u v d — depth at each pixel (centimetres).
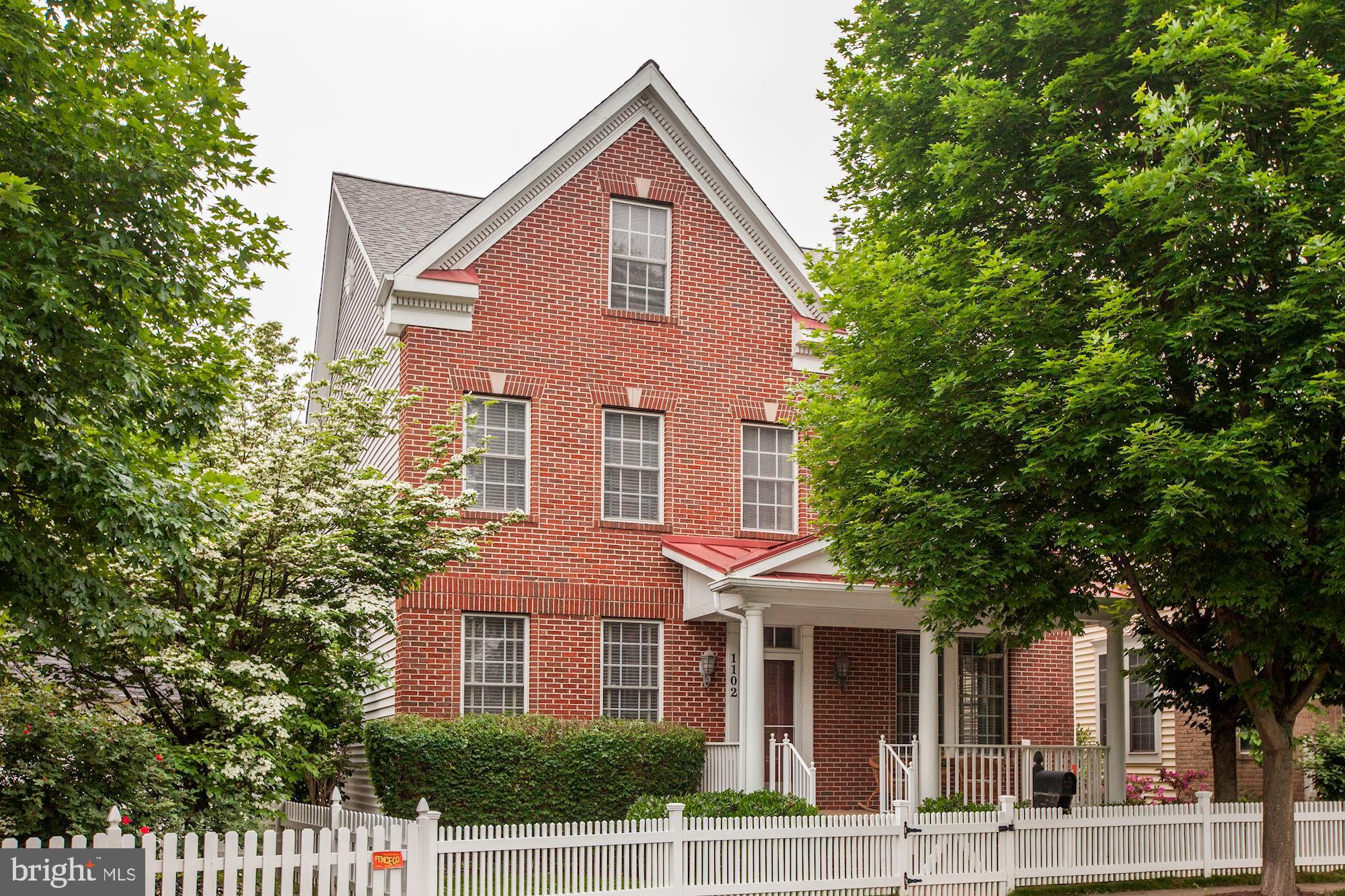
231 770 1375
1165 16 1297
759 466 2339
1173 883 1684
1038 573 1473
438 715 2030
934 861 1555
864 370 1551
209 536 1291
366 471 1734
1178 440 1255
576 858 1352
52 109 1049
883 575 1571
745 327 2342
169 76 1111
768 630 2286
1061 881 1647
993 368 1429
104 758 1276
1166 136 1261
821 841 1493
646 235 2302
